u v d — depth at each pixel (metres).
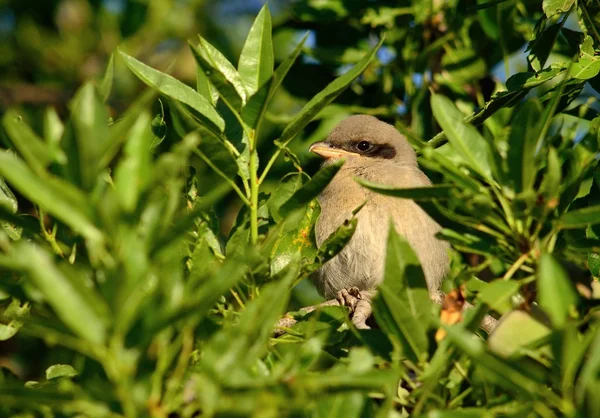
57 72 18.36
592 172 10.45
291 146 15.92
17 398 5.80
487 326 10.18
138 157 6.04
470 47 15.08
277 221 8.72
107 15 18.17
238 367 5.71
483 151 7.55
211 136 7.95
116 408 5.63
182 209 8.65
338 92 8.21
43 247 7.43
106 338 5.43
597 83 12.27
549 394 6.25
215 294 5.70
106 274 5.43
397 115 15.49
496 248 7.50
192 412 5.87
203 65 7.89
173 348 5.92
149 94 6.11
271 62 8.65
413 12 15.07
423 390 6.80
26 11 18.30
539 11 14.67
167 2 18.28
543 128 7.53
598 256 9.04
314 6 15.20
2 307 8.24
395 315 6.82
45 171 6.13
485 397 7.00
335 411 6.45
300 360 6.70
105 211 5.61
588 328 7.47
